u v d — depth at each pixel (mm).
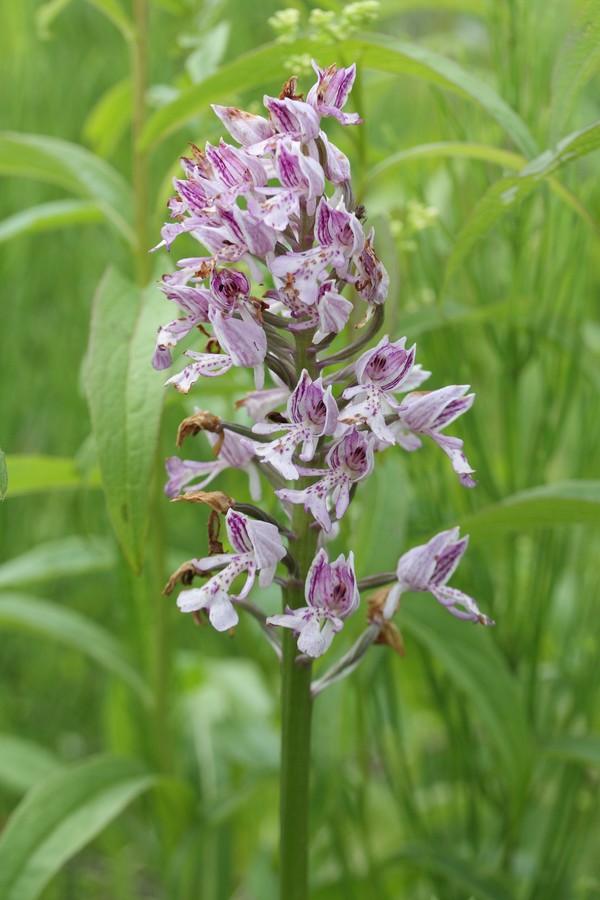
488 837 669
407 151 519
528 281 574
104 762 579
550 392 564
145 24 581
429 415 412
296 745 440
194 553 790
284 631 434
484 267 584
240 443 420
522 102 568
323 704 558
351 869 607
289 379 419
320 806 573
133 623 617
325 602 409
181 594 413
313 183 401
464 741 577
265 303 411
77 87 835
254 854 672
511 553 571
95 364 477
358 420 404
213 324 406
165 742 606
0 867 530
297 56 503
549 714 587
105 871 839
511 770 534
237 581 594
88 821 552
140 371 475
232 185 408
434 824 648
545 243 554
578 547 625
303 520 424
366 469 407
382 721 577
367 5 494
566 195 489
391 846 691
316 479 422
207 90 520
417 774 702
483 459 562
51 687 820
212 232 407
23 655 812
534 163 444
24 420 805
